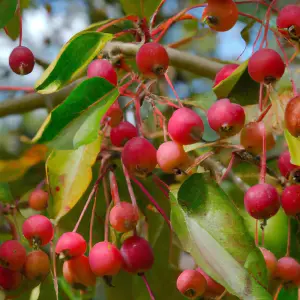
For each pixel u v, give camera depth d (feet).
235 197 1.85
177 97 1.59
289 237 1.67
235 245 1.49
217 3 1.55
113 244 1.63
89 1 2.53
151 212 1.87
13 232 1.84
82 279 1.59
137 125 1.59
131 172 1.53
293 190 1.54
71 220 1.87
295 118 1.45
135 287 1.87
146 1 1.65
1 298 1.77
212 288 1.56
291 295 1.72
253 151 1.56
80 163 1.68
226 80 1.65
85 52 1.52
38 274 1.66
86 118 1.43
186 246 1.50
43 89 1.52
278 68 1.50
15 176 1.95
